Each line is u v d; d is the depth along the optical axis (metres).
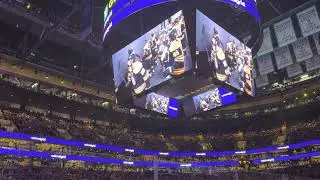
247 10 27.12
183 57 25.31
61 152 38.78
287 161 46.69
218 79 26.17
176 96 37.06
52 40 40.34
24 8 34.31
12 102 42.56
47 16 35.97
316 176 41.78
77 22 38.00
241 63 28.88
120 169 41.97
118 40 32.69
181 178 28.81
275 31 41.16
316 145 45.34
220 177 27.69
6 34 39.09
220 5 29.17
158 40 27.42
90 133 46.56
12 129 37.69
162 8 28.12
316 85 49.16
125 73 29.95
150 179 35.12
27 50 41.34
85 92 49.47
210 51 25.94
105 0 36.25
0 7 33.69
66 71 45.88
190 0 26.20
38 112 44.59
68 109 47.28
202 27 25.89
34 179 28.81
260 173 26.31
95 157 40.75
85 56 45.47
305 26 38.47
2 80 39.06
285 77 49.03
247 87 29.30
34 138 38.06
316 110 49.28
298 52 42.62
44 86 45.72
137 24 31.55
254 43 31.58
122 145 47.12
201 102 36.16
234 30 33.59
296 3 38.66
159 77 26.81
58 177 30.55
